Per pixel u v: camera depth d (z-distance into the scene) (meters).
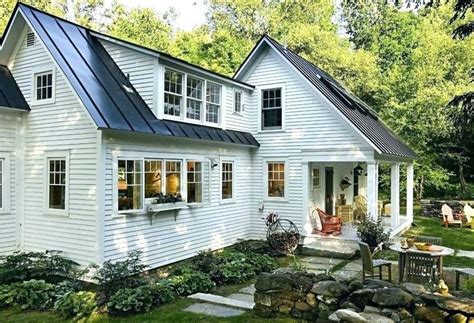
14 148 9.81
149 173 9.87
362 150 12.45
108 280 7.80
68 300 7.02
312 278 6.27
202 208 11.73
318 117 13.25
